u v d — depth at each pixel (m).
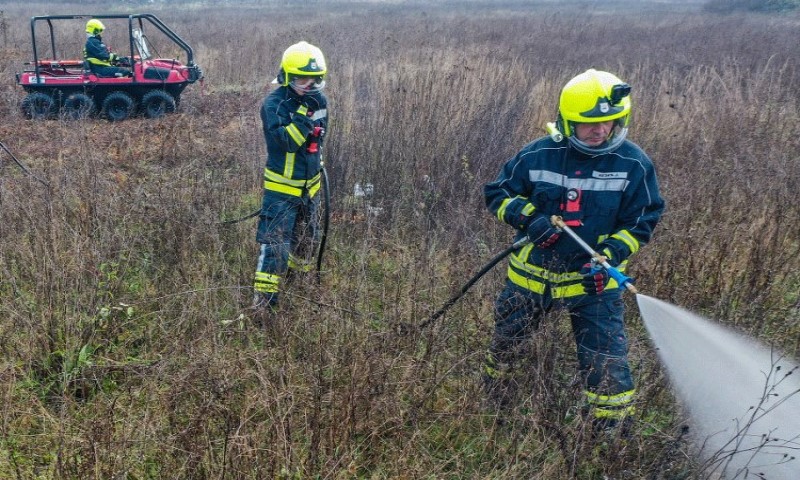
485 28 21.84
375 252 5.05
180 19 25.22
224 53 14.66
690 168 6.09
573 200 3.13
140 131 9.41
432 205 5.55
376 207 5.76
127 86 10.77
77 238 4.32
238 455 2.83
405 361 3.47
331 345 3.51
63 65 11.00
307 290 3.89
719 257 4.45
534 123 7.41
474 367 3.55
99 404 3.39
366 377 3.21
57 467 2.83
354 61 10.29
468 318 3.87
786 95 8.91
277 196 4.42
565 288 3.21
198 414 3.00
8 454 3.07
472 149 6.18
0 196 5.03
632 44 18.03
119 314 4.06
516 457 2.98
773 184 5.54
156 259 4.74
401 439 3.13
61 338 3.75
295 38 15.19
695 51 15.73
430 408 3.40
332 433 3.06
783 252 4.70
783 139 6.95
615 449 2.89
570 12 34.22
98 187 5.28
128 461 2.90
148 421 3.06
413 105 6.90
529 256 3.30
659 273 4.41
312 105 4.34
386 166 6.16
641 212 3.14
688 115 7.54
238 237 5.02
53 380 3.57
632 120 7.38
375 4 42.62
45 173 5.50
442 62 10.41
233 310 4.15
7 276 4.29
